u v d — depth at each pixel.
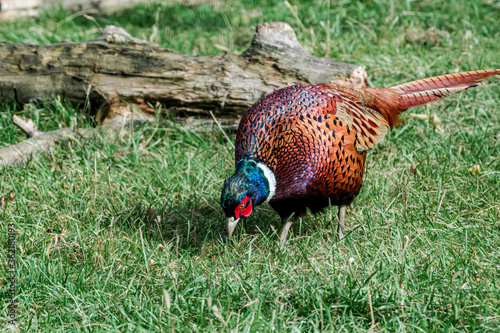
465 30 12.09
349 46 11.33
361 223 6.95
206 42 12.09
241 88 8.62
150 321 5.21
